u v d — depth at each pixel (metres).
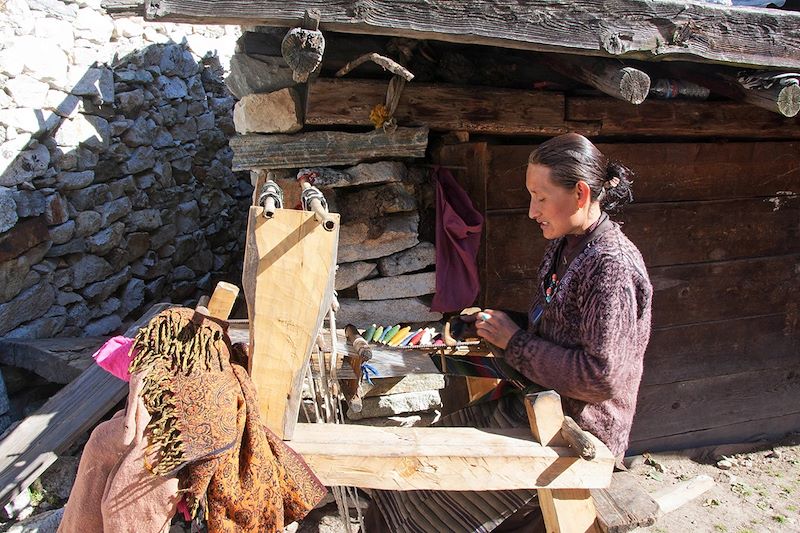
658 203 3.52
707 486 2.58
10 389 3.87
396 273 2.93
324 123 2.72
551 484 1.79
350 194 2.88
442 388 3.08
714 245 3.70
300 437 1.80
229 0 1.98
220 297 1.74
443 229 2.90
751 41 2.47
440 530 2.05
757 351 3.95
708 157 3.56
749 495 3.46
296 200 2.77
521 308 3.32
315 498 1.73
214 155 6.56
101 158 4.70
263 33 2.73
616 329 1.70
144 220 5.26
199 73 6.18
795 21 2.50
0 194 3.69
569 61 2.63
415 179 2.96
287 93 2.68
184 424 1.52
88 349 3.87
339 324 2.88
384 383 2.94
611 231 1.81
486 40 2.22
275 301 1.63
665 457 3.85
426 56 2.83
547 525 1.89
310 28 2.04
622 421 1.92
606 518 1.81
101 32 4.64
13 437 2.96
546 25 2.24
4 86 3.76
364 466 1.75
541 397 1.78
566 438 1.78
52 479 3.07
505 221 3.23
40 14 4.06
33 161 3.97
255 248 1.60
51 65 4.11
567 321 1.82
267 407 1.71
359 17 2.07
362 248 2.88
